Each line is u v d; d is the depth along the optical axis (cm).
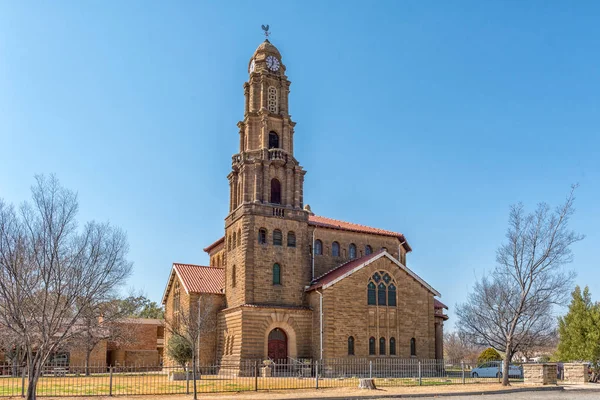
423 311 5312
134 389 3341
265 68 5778
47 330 2639
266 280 5053
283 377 4434
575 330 4994
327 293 4931
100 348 6531
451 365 5222
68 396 2911
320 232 5809
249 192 5272
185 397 2955
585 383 4378
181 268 5934
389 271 5262
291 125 5634
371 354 4991
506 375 3875
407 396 3120
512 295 4606
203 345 5259
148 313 9925
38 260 2547
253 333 4809
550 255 4206
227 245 5534
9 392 3117
